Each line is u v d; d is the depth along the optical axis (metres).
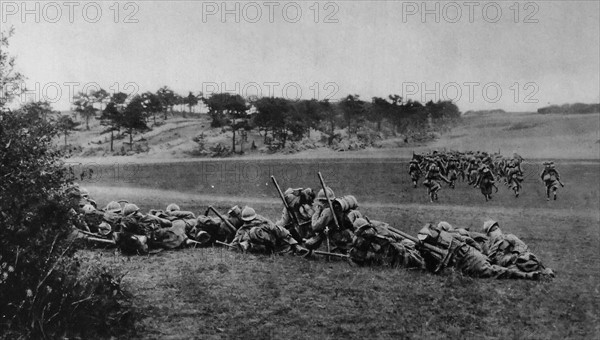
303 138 59.25
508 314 10.11
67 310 8.20
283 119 59.34
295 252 13.78
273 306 9.95
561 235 19.89
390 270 12.46
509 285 11.86
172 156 56.47
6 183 8.38
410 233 19.84
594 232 20.61
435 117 57.25
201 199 29.48
